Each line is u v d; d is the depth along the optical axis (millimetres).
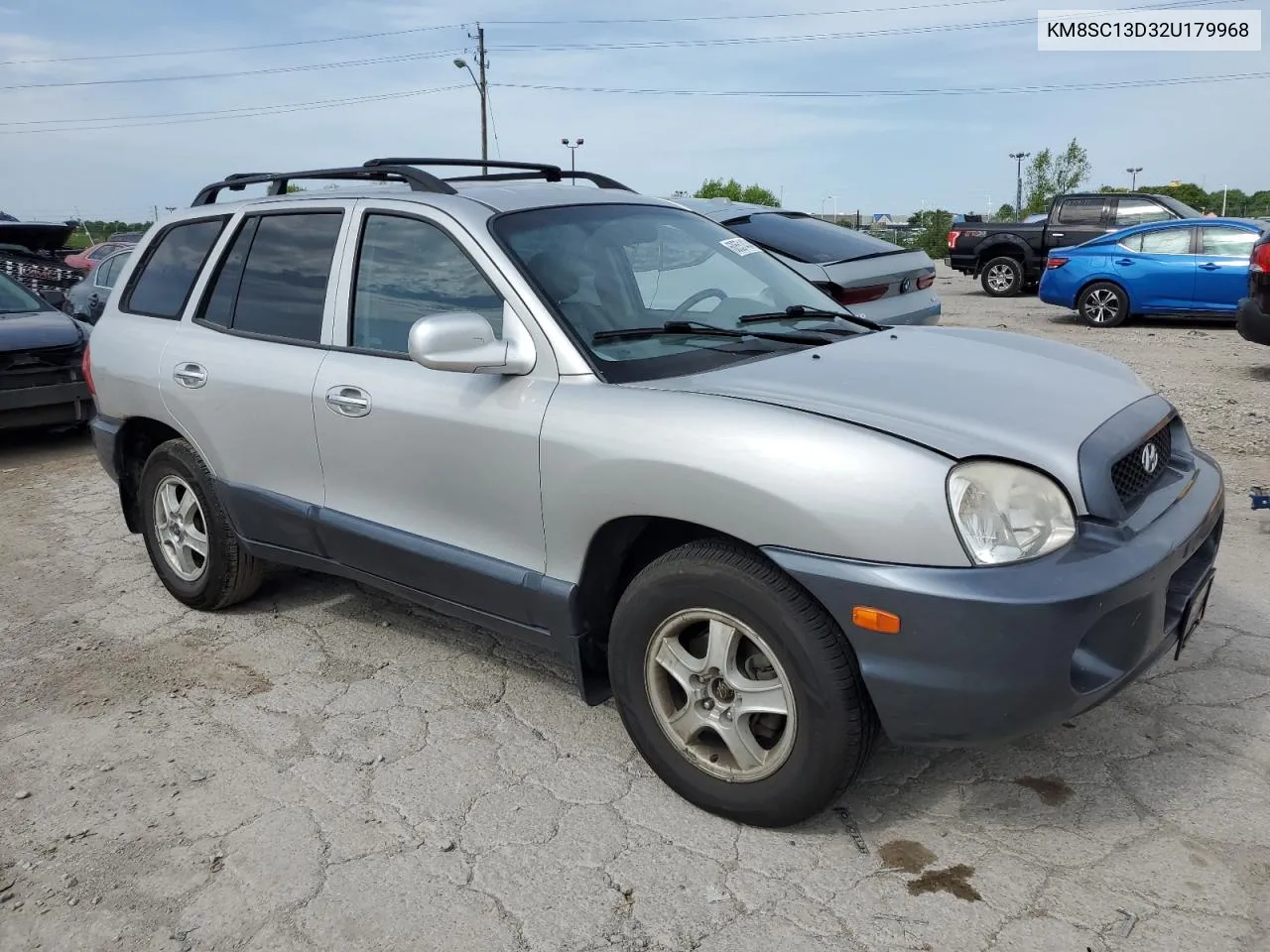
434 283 3521
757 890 2707
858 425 2639
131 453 4949
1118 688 2650
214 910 2721
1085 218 18375
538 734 3555
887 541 2506
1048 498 2559
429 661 4160
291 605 4816
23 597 5082
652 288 3596
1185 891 2631
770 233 7949
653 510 2857
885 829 2943
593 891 2732
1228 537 5133
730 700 2904
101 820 3131
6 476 7742
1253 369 10094
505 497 3246
